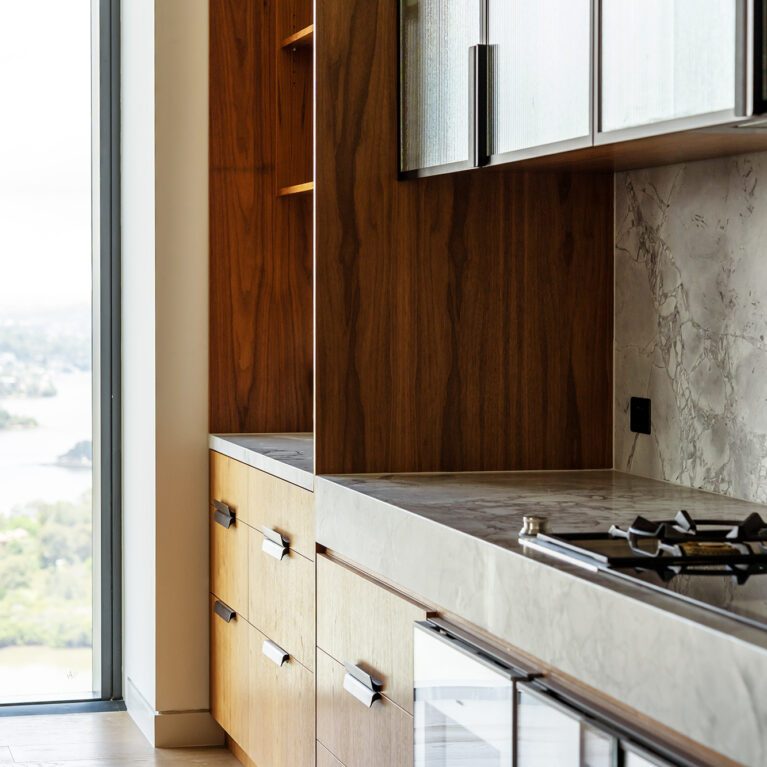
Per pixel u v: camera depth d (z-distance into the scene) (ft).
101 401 13.25
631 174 8.65
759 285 7.11
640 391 8.58
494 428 8.88
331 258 8.62
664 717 4.25
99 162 13.20
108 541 13.34
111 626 13.39
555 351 8.95
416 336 8.77
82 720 12.75
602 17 6.25
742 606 4.24
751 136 6.18
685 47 5.52
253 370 12.03
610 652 4.61
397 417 8.75
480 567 5.79
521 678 5.27
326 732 8.38
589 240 8.95
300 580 9.00
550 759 4.98
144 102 12.10
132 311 12.77
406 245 8.76
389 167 8.78
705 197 7.67
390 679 7.06
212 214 11.85
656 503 7.13
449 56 7.99
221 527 11.50
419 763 6.50
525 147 7.11
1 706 13.07
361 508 7.54
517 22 7.17
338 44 8.70
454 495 7.48
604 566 4.99
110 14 13.17
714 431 7.61
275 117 12.02
